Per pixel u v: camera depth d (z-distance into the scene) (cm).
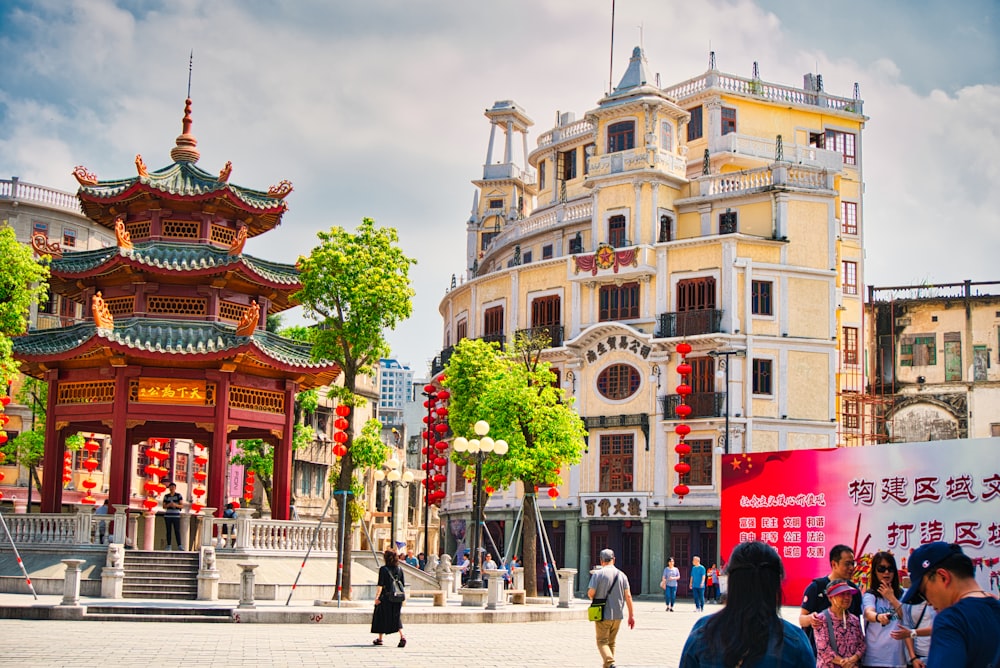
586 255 6222
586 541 5984
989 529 2291
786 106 6725
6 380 3731
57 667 1823
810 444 5797
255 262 3994
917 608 1227
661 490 5791
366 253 3303
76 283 4019
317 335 3347
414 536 9838
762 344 5800
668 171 6266
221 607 2931
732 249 5841
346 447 3256
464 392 4791
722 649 753
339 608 3066
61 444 3800
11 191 6431
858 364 6819
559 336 6331
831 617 1191
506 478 4506
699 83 6644
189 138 4175
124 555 3384
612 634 2006
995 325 7131
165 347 3594
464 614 3166
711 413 5694
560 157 7262
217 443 3650
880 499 2484
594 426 6050
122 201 3947
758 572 768
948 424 7125
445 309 7788
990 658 768
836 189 6531
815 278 5969
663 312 5984
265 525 3625
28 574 3350
